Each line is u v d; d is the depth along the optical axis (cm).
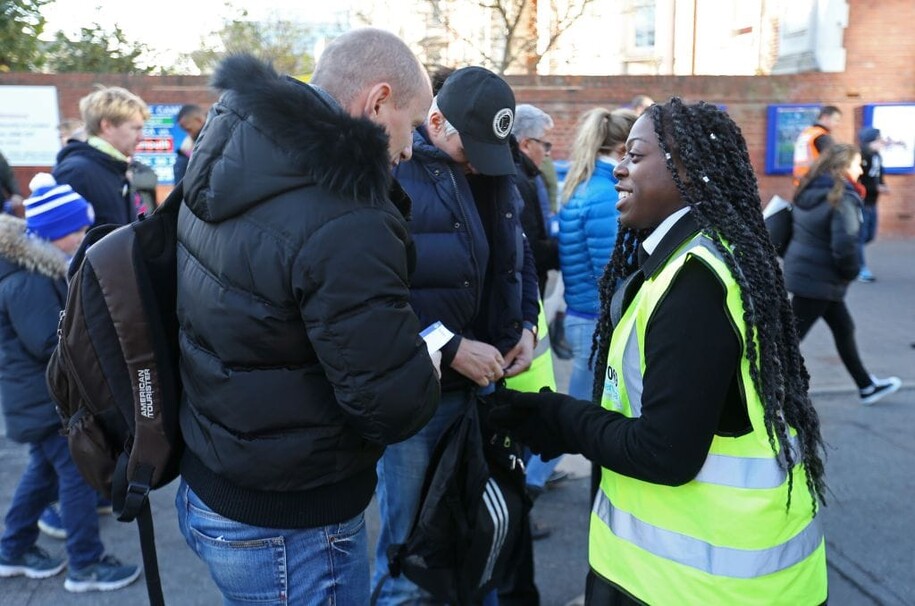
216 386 158
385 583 262
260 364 154
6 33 1270
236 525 164
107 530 365
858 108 1180
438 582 232
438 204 230
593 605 175
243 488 161
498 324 257
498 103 228
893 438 464
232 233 151
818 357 634
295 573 166
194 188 153
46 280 291
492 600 250
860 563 331
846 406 520
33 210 291
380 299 149
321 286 145
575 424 168
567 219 360
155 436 171
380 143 151
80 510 310
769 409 150
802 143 844
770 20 1440
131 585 319
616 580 168
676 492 156
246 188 148
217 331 154
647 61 1811
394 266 151
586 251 356
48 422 300
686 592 155
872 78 1177
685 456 146
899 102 1175
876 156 914
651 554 160
